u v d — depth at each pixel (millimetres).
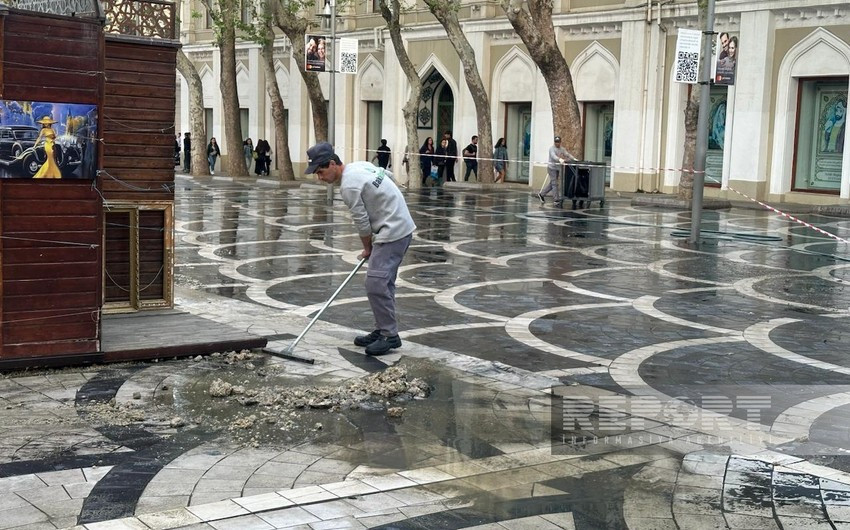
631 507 4734
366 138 38781
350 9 37969
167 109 8891
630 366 7727
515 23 24828
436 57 34812
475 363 7652
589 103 31172
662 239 17188
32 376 6973
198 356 7691
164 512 4551
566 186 23672
